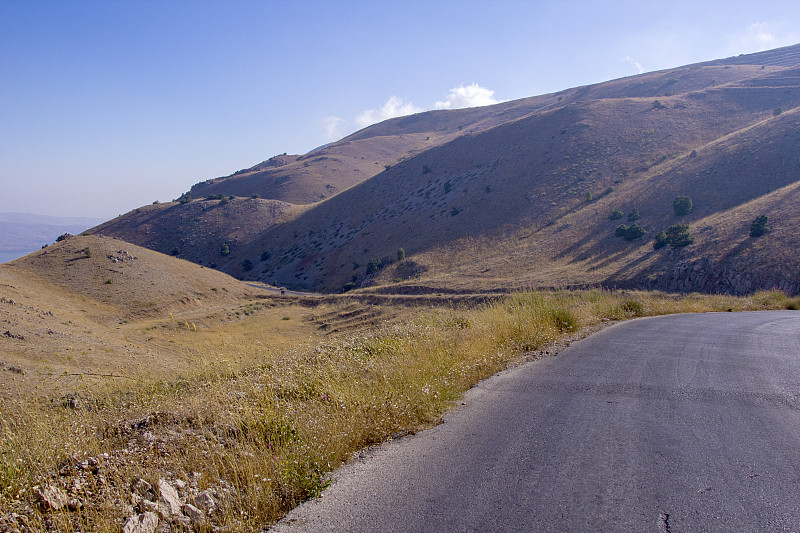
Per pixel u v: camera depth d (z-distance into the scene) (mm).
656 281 49250
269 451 3879
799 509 2873
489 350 7754
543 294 13250
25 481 3387
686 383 5980
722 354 7867
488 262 69625
